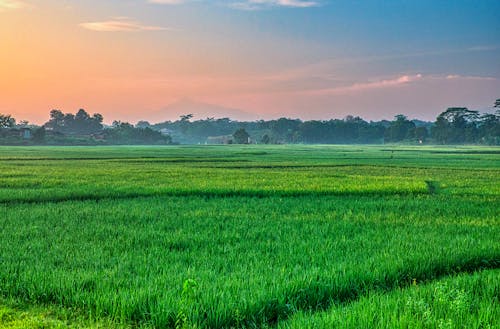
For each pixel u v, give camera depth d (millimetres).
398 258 10297
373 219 16656
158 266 9719
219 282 8586
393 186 26859
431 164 55031
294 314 7422
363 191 25047
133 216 16781
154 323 7195
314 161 60375
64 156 67375
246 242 12492
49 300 8195
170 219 16312
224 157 70562
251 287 8250
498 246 11828
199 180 30625
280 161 60031
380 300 7797
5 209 18078
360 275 9133
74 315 7566
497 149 119062
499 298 8266
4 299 8172
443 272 10289
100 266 9938
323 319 6980
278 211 18375
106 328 7059
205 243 12398
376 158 70250
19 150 95000
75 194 22281
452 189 27250
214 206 19656
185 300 7469
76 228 14320
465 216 17562
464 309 7301
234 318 7289
